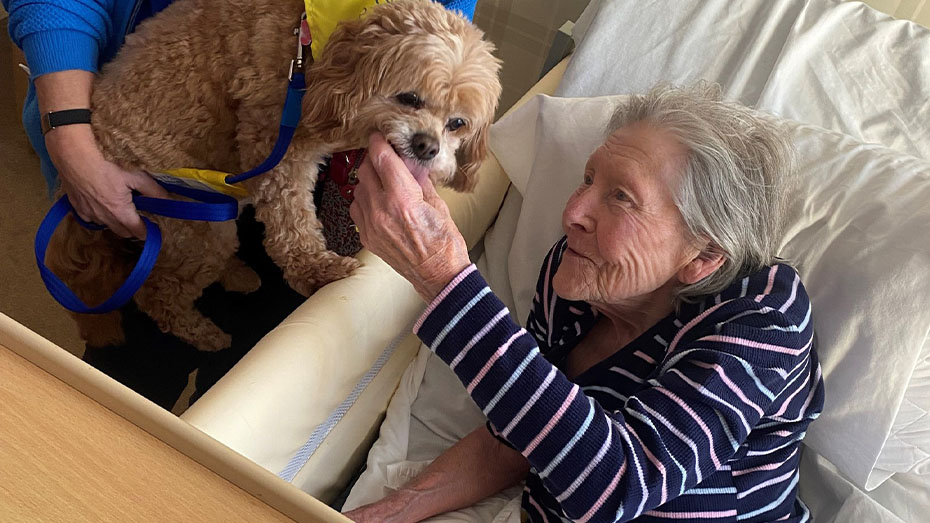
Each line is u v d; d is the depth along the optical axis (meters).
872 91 1.28
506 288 1.28
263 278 1.30
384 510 0.92
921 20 1.43
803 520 1.00
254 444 0.78
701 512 0.87
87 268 1.13
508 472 1.00
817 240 1.06
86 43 1.00
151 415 0.52
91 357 1.24
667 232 0.88
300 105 0.95
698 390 0.81
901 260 0.99
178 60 0.95
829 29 1.34
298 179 1.01
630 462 0.78
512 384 0.79
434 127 0.96
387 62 0.90
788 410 0.91
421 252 0.81
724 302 0.91
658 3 1.40
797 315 0.89
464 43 0.95
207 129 1.00
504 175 1.35
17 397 0.52
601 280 0.91
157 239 1.02
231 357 1.26
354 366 0.94
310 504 0.49
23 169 1.94
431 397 1.11
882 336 0.99
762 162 0.91
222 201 1.05
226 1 0.96
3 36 2.22
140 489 0.49
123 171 1.01
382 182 0.83
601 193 0.91
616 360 0.96
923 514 1.03
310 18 0.91
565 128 1.23
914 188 1.05
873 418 1.00
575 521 0.81
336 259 0.99
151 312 1.20
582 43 1.41
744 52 1.36
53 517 0.47
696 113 0.90
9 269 1.72
